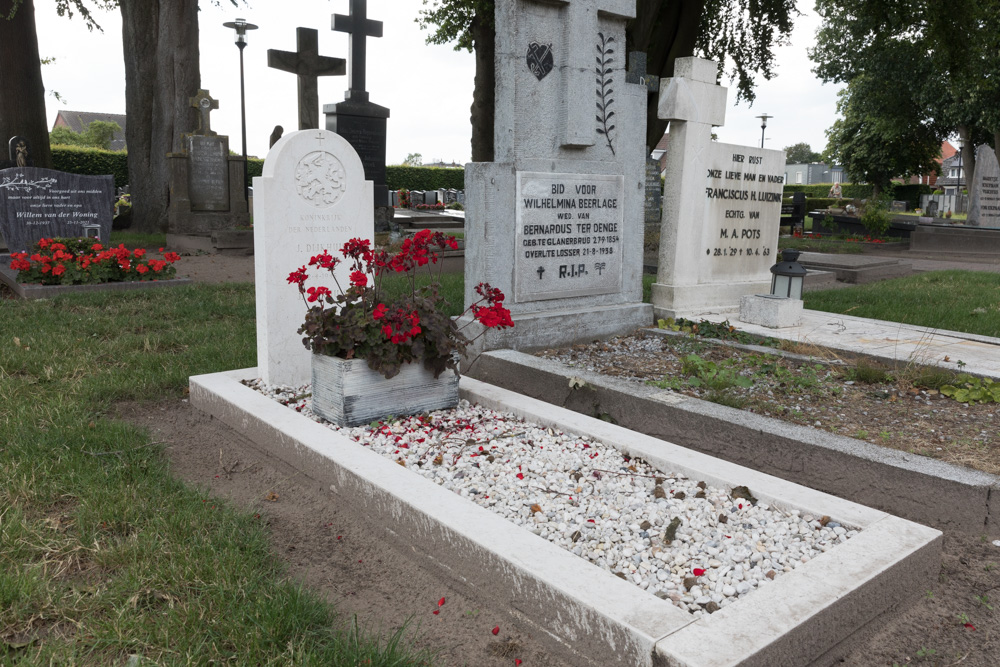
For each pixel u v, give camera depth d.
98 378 5.43
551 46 6.09
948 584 2.88
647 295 9.35
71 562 2.89
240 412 4.47
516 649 2.47
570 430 4.11
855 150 36.03
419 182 41.62
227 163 17.53
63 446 4.00
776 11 18.66
